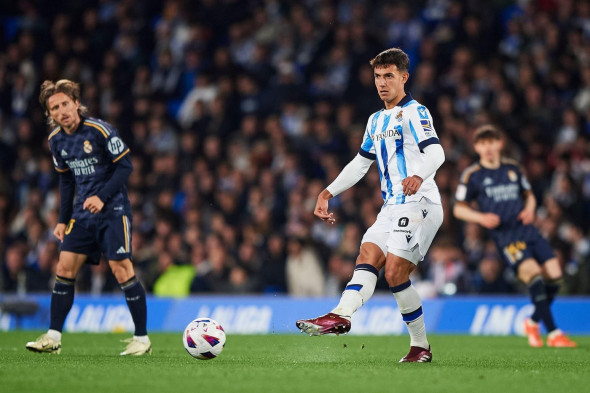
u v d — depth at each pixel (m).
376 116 21.20
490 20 64.00
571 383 16.67
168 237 50.19
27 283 49.06
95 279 48.81
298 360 22.31
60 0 72.00
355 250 47.84
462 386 15.90
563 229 48.66
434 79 58.56
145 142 60.81
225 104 59.91
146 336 24.22
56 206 57.25
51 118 24.58
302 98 60.16
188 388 15.29
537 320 31.98
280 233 52.34
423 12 63.28
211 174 56.59
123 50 67.62
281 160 56.06
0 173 59.47
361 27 61.59
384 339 34.69
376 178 53.66
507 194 32.84
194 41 65.38
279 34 64.94
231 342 31.84
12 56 66.56
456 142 53.72
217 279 46.88
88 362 20.70
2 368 18.72
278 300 42.19
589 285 44.62
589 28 62.88
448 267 45.62
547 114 56.66
